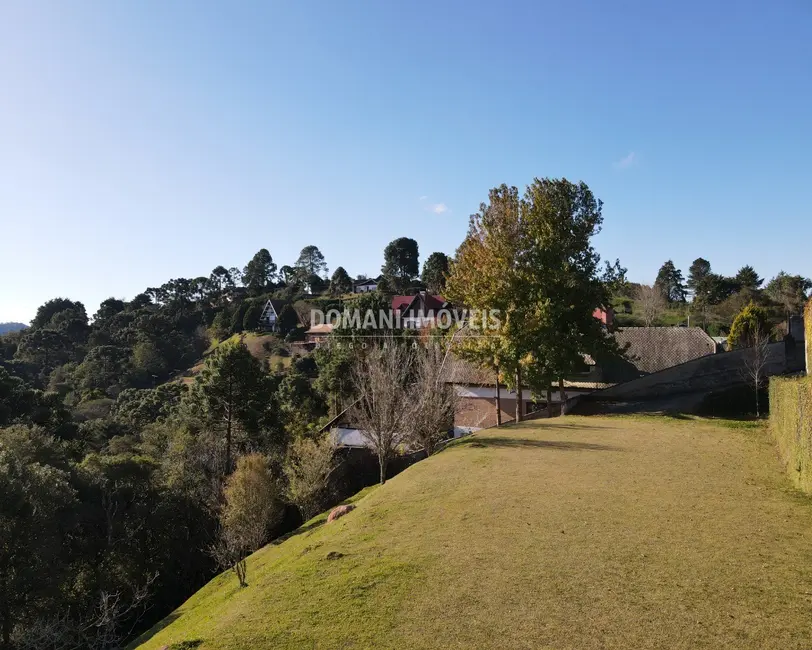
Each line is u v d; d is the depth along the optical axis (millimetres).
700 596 7152
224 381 36500
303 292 115500
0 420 35594
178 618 15328
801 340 28875
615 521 10352
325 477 27609
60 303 115688
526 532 10055
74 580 23031
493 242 26375
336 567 9398
